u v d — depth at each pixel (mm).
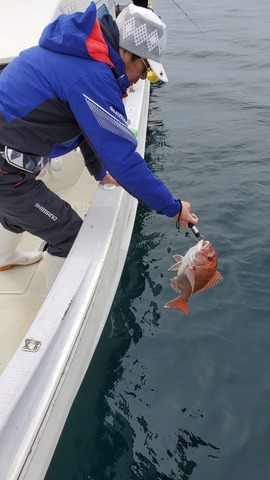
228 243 4031
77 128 2064
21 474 1471
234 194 4805
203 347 3043
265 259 3824
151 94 8359
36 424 1602
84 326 2088
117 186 2908
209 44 11750
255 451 2438
